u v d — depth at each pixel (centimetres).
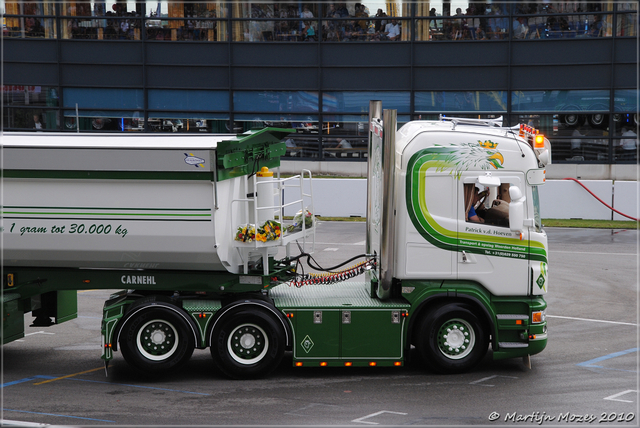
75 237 1427
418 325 1489
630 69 4634
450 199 1467
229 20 4900
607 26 4628
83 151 1392
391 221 1466
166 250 1423
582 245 3288
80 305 2217
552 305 2219
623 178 4741
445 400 1333
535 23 4703
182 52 4938
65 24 4878
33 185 1420
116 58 4922
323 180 4153
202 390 1391
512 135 1489
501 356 1487
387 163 1457
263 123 5019
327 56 4928
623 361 1617
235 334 1452
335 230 3669
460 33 4791
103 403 1308
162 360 1441
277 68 4956
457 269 1473
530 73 4753
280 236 1453
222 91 4984
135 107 4975
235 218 1488
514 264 1478
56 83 4928
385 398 1342
